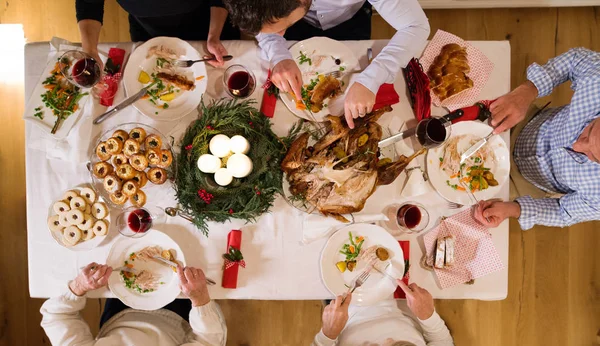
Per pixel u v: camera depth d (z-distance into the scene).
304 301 2.08
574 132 1.38
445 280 1.38
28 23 2.09
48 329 1.34
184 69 1.34
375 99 1.29
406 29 1.24
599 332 2.08
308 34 1.62
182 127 1.34
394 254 1.35
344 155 1.28
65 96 1.31
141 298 1.32
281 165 1.27
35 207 1.34
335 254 1.35
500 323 2.09
